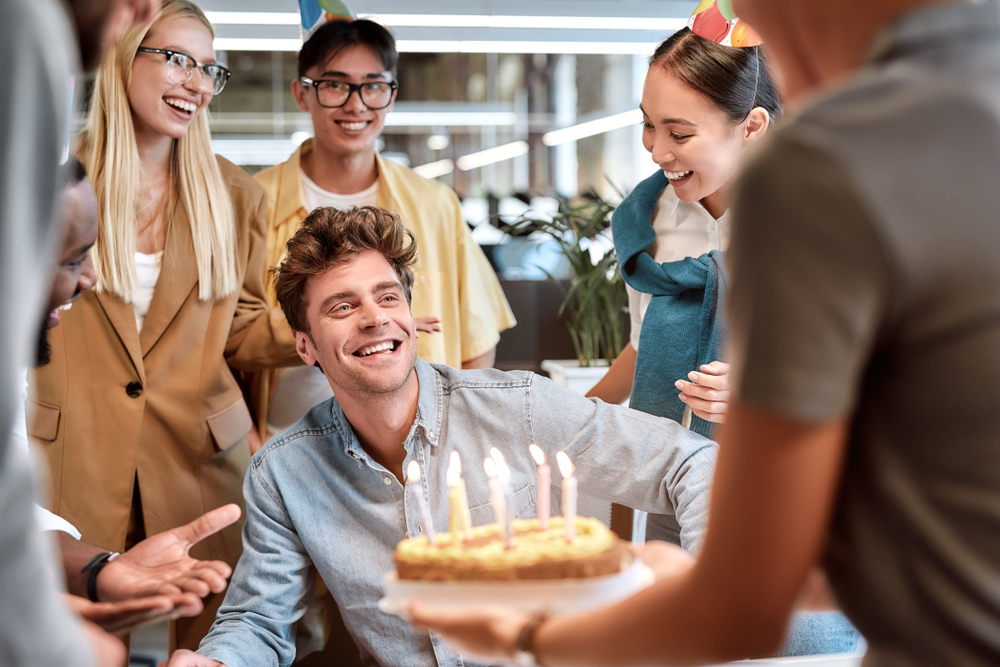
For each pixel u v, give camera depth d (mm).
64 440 1724
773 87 1487
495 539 795
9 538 485
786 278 463
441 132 6082
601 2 2232
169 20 1733
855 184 450
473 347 2266
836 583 545
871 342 480
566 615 624
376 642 1340
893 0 495
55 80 484
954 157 457
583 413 1388
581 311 2496
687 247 1655
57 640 515
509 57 5832
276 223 2146
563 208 2658
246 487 1396
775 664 1027
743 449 489
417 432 1364
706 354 1564
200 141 1849
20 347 479
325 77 2047
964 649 488
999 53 488
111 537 1755
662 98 1462
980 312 457
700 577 517
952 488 479
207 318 1856
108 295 1729
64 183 821
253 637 1272
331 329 1323
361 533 1349
